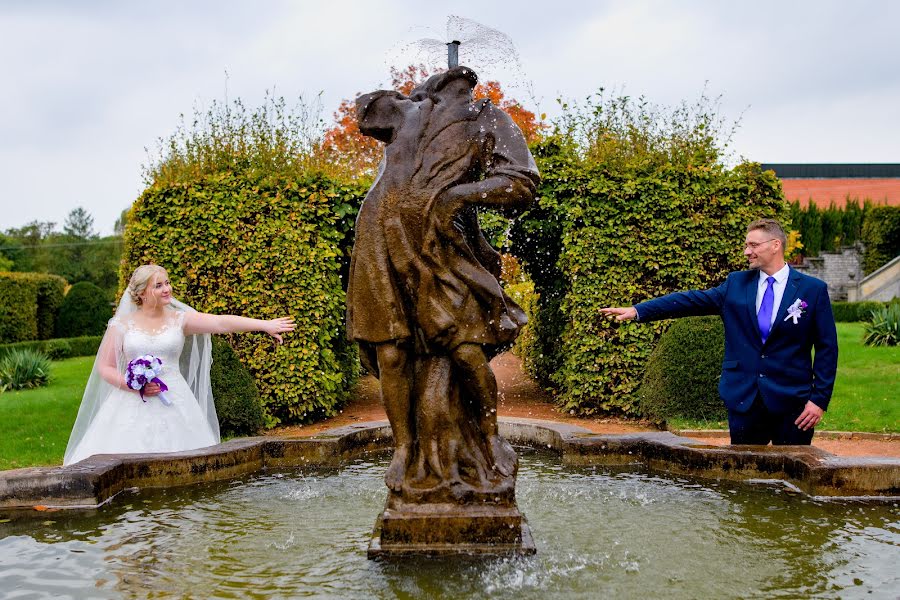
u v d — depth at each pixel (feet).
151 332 16.94
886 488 11.92
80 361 62.80
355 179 33.30
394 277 10.23
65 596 8.27
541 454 16.24
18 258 168.66
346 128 48.85
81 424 17.40
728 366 14.24
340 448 15.76
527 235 33.73
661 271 29.32
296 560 9.40
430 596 8.13
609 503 11.98
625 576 8.73
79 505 11.98
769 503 11.69
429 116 10.41
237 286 29.40
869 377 35.29
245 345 29.22
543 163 29.86
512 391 39.50
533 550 9.36
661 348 27.84
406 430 10.32
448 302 10.13
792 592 8.21
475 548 9.41
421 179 10.16
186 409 17.01
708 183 29.50
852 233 121.19
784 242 13.79
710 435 25.16
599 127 31.48
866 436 25.25
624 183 29.27
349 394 36.70
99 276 170.71
